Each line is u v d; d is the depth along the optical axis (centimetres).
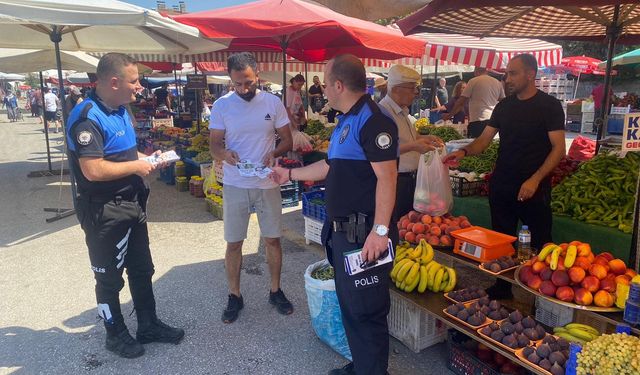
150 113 1709
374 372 267
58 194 851
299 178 335
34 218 696
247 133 362
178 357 334
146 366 323
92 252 312
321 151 769
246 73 346
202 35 442
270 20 445
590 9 507
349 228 257
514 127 360
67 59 861
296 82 1055
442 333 344
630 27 594
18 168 1138
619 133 1405
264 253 543
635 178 398
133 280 343
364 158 252
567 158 511
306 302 416
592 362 219
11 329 375
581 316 295
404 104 411
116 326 333
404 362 324
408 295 334
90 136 287
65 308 411
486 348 297
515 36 625
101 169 289
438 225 377
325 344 349
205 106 1841
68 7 378
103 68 291
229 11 484
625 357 209
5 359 332
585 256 274
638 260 285
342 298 267
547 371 240
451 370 313
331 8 306
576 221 403
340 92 255
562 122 346
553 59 916
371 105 252
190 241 588
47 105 2078
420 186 407
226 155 362
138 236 335
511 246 335
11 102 2809
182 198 816
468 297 322
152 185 933
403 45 535
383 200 243
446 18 445
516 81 348
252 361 329
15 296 435
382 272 259
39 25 521
